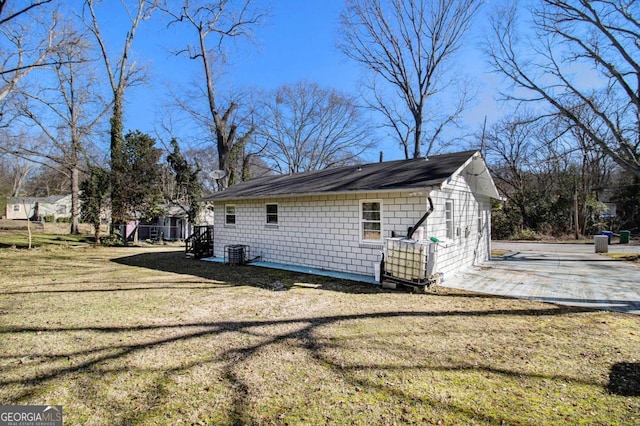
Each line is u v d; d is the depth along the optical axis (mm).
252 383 3039
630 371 3270
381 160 12953
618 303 5812
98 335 4266
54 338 4160
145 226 23969
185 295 6488
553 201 24688
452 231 8930
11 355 3650
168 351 3764
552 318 4977
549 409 2621
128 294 6578
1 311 5352
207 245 12797
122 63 18578
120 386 2992
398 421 2467
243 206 11617
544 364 3424
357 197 8523
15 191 43625
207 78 19359
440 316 5074
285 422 2463
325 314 5191
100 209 17828
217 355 3658
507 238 23562
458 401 2734
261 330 4453
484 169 10242
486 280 7973
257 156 26766
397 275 6961
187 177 22828
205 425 2432
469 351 3762
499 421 2463
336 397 2799
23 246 15609
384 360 3523
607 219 24562
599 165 24484
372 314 5184
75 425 2432
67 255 13203
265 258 10867
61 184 44281
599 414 2555
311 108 27234
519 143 25734
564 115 14297
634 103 13000
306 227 9688
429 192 7016
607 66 13172
